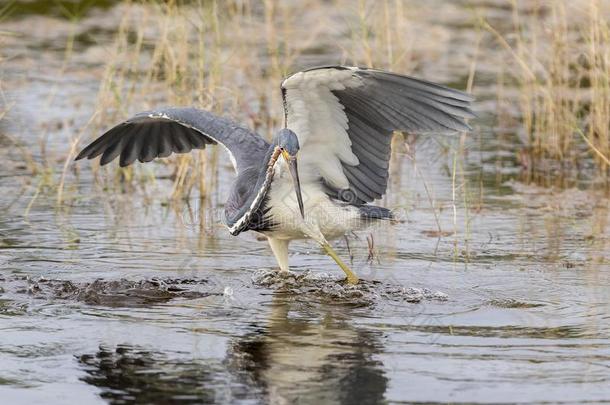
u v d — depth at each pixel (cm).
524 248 1207
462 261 1155
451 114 1012
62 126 1731
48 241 1217
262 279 1080
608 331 923
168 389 790
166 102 1717
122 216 1341
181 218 1336
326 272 1118
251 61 1955
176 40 1831
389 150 1055
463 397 776
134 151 1173
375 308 994
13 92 1894
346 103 1016
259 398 773
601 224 1307
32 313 971
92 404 765
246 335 910
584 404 764
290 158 983
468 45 2216
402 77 991
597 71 1564
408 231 1284
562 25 1684
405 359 853
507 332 922
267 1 1936
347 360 849
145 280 1067
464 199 1416
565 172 1571
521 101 1786
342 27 2214
